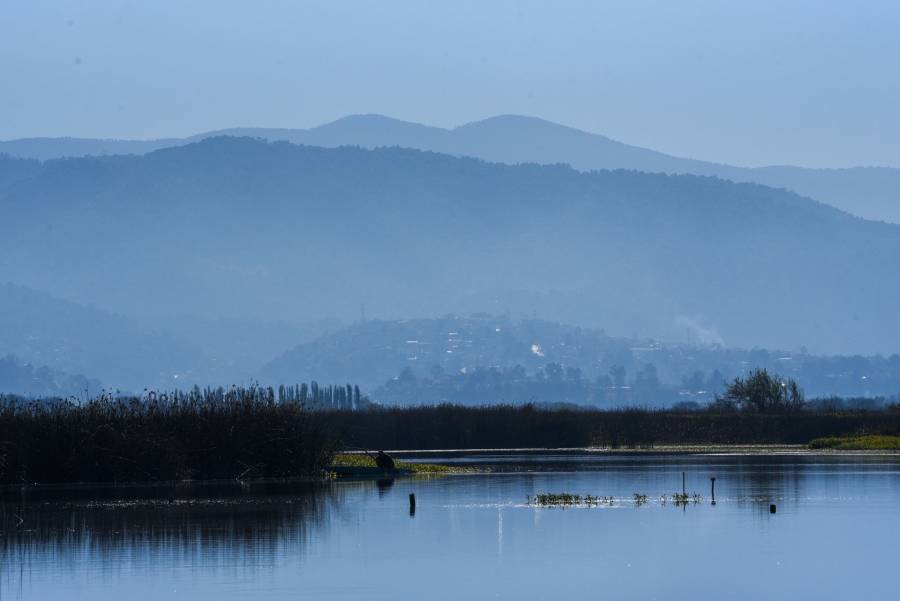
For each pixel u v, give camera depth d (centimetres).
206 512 18638
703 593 12525
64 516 18162
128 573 13712
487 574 13525
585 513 18538
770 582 13050
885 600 12194
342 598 12344
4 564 14312
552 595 12431
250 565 14125
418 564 14150
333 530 16712
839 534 16250
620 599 12275
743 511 18675
